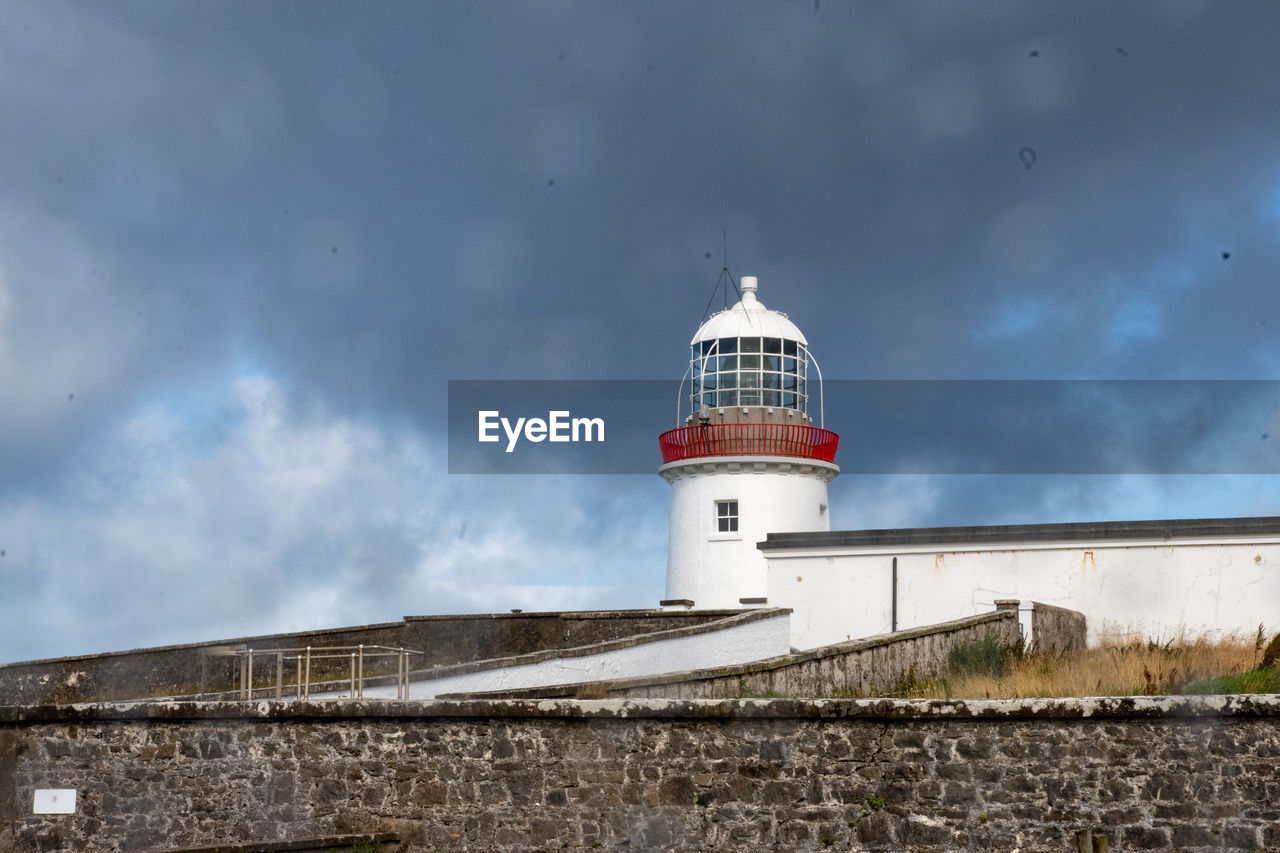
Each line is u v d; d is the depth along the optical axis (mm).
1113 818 14625
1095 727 14781
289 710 16438
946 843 14875
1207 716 14562
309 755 16406
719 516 38750
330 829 16203
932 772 14992
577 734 15734
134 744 16891
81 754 17000
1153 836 14539
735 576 38094
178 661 29062
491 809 15836
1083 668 21859
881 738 15125
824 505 39375
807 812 15156
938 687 21875
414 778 16078
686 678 19672
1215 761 14531
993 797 14852
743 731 15391
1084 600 29234
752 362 39219
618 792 15562
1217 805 14469
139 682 28797
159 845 16594
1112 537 29203
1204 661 22047
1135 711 14672
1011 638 25859
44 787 17016
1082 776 14734
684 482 39344
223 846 15531
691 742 15477
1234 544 28453
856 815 15070
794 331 39969
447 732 16062
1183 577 28672
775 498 38344
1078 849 14617
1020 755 14867
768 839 15188
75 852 16844
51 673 28438
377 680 22875
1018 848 14742
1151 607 28781
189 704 16719
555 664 24000
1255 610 28156
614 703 15617
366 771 16219
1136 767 14656
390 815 16094
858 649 22344
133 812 16766
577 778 15664
